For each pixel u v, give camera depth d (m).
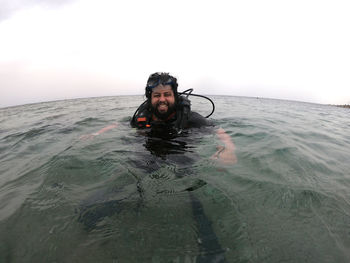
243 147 0.88
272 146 0.91
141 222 0.41
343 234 0.39
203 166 0.65
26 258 0.34
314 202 0.49
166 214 0.43
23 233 0.39
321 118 2.36
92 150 0.80
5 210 0.47
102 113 2.22
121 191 0.51
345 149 1.00
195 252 0.34
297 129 1.42
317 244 0.37
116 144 0.86
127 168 0.63
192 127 1.01
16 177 0.65
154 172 0.60
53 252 0.34
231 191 0.52
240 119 1.70
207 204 0.46
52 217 0.43
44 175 0.63
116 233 0.38
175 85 0.99
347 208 0.48
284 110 3.16
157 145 0.82
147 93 1.01
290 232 0.39
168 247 0.35
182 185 0.54
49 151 0.88
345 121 2.31
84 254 0.34
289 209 0.46
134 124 1.15
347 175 0.67
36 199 0.50
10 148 1.00
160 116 1.02
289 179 0.60
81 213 0.43
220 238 0.37
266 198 0.50
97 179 0.58
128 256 0.33
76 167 0.65
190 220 0.41
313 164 0.74
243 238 0.37
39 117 2.23
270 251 0.35
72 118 1.88
